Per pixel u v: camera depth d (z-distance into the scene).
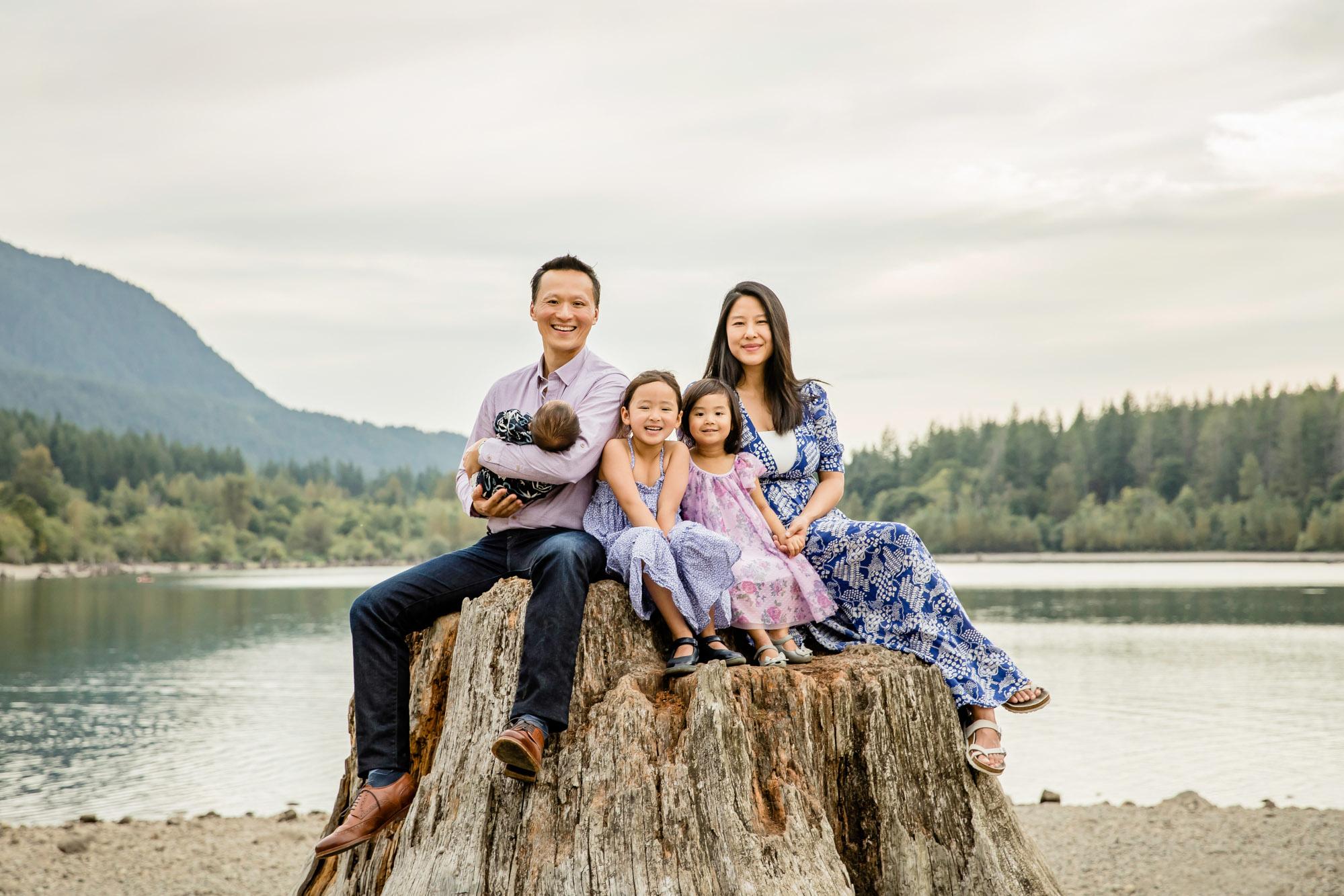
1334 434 113.88
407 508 171.25
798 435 4.53
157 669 27.28
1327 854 7.36
